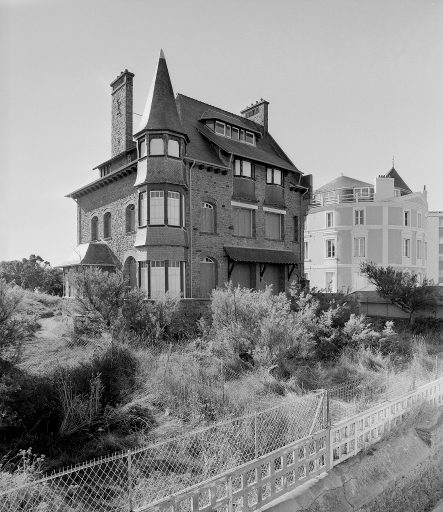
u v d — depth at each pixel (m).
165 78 21.52
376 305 26.00
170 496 5.67
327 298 20.48
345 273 39.81
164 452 8.44
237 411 10.29
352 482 7.75
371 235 39.38
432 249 57.25
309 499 6.95
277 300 16.91
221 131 25.44
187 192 21.58
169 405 10.65
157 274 20.52
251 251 24.33
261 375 12.93
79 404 9.81
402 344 18.16
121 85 24.78
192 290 21.44
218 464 7.92
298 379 13.23
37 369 12.22
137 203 21.38
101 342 14.97
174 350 15.49
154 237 20.20
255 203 25.14
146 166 20.53
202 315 19.83
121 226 23.81
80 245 26.12
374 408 8.92
